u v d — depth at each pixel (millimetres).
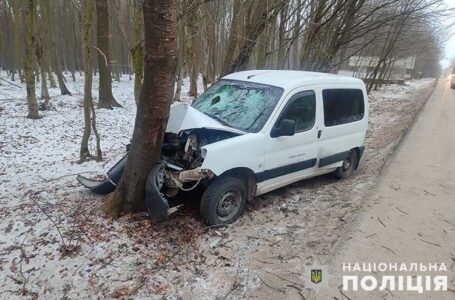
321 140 6094
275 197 5953
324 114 6066
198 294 3527
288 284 3717
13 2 20438
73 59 31953
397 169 7785
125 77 40344
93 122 7617
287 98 5352
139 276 3713
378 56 29219
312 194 6230
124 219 4602
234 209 4961
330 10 11969
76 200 5160
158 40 3912
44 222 4504
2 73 36938
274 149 5242
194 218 4891
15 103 17438
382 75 34656
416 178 7180
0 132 11648
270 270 3963
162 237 4379
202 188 5223
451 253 4371
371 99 26625
